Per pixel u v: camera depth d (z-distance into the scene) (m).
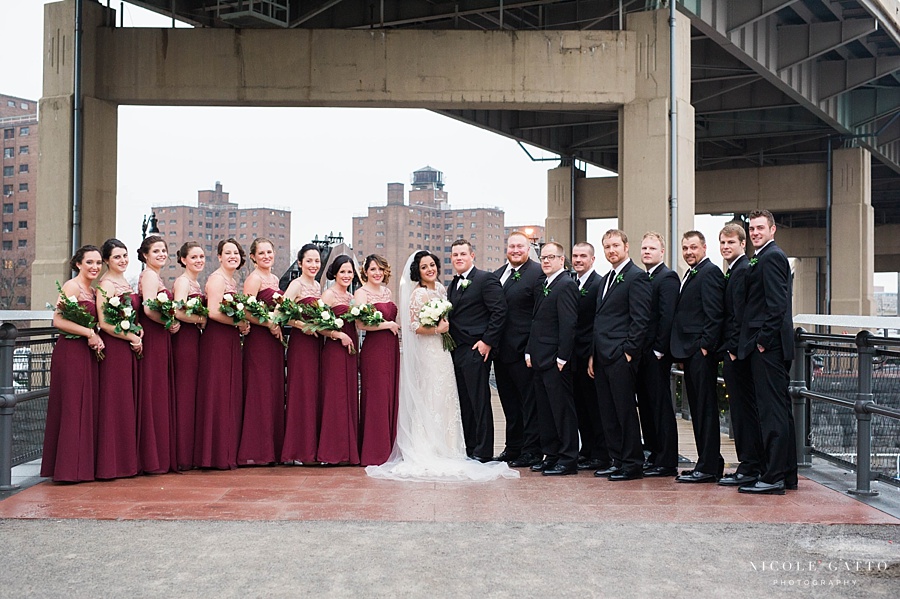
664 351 7.41
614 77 17.97
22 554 4.85
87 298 7.01
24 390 7.43
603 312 7.34
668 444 7.47
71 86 18.00
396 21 21.62
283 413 8.02
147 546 5.00
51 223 18.08
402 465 7.43
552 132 32.47
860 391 6.61
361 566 4.63
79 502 6.18
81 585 4.32
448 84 18.09
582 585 4.35
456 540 5.15
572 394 7.55
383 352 8.02
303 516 5.75
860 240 30.70
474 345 7.95
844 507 6.12
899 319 6.04
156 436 7.41
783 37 23.09
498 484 7.01
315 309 7.78
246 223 93.38
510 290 8.15
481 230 103.94
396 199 105.88
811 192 31.62
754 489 6.61
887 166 38.81
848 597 4.21
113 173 18.50
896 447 6.73
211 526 5.46
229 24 20.00
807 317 7.73
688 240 7.32
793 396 7.84
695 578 4.47
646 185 17.78
